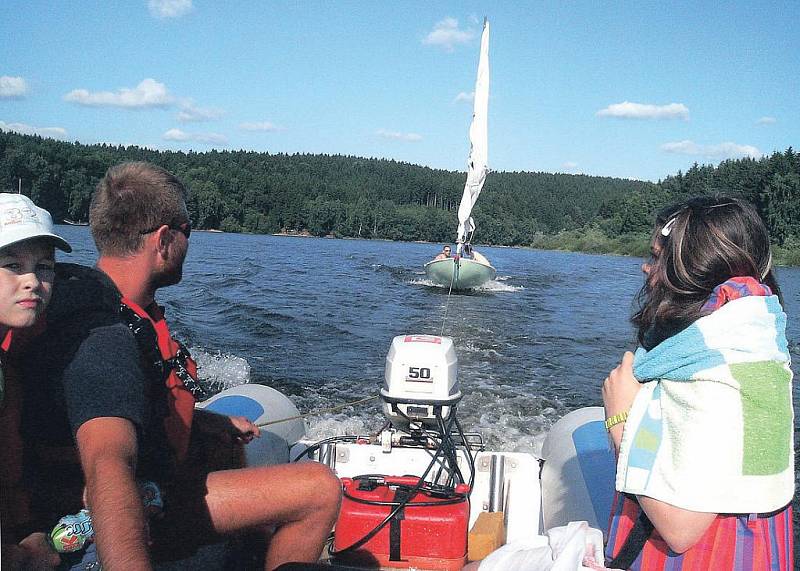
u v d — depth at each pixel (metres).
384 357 9.88
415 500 2.76
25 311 1.61
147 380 1.79
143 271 2.02
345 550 2.69
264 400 4.07
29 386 1.71
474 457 3.26
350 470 3.28
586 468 3.40
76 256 24.19
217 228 88.94
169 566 1.99
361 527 2.68
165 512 1.96
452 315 15.41
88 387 1.63
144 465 1.92
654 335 1.74
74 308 1.72
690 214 1.69
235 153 157.62
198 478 2.00
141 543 1.46
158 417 1.92
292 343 10.77
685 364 1.54
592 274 35.00
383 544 2.66
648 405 1.62
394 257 42.94
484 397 7.80
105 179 2.03
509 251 75.38
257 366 8.99
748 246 1.64
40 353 1.70
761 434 1.47
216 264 29.30
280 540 2.03
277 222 94.31
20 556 1.61
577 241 82.38
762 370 1.49
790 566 1.55
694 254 1.65
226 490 1.96
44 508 1.76
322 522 2.03
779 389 1.50
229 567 2.18
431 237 100.75
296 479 2.00
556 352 11.22
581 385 8.78
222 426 2.51
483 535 2.77
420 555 2.66
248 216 92.25
